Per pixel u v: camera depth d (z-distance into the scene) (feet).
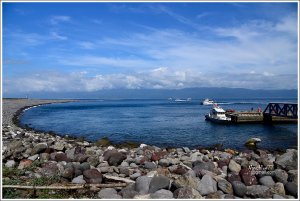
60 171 30.89
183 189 24.77
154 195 24.43
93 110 259.19
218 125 126.72
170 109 282.36
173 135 97.91
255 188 26.71
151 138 90.68
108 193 25.71
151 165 37.27
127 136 94.79
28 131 89.40
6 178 28.76
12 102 332.19
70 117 173.99
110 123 137.39
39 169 32.94
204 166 34.73
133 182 29.07
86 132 104.99
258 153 53.88
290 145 82.12
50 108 287.48
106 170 33.22
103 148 56.08
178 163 38.93
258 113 137.49
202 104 424.46
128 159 39.75
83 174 29.60
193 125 127.44
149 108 306.76
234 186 26.66
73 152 42.86
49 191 26.21
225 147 77.05
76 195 25.98
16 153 39.47
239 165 36.45
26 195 25.14
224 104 419.54
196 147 72.69
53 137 77.66
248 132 107.04
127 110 262.88
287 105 120.78
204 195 26.04
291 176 29.45
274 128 116.67
